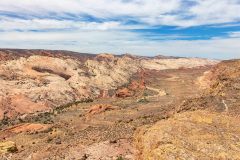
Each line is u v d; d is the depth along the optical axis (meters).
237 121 32.19
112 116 75.25
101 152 36.31
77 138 47.62
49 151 41.91
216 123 31.56
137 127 42.06
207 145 25.70
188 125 30.45
